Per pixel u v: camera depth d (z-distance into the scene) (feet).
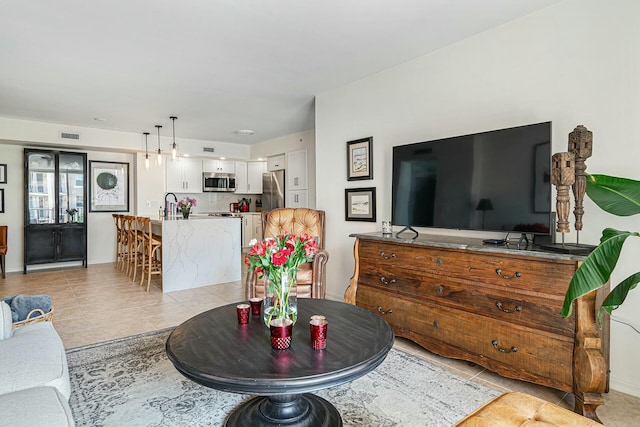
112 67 11.18
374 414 6.33
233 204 28.12
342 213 13.30
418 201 9.73
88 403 6.68
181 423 6.09
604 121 7.22
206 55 10.32
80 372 7.91
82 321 11.32
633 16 6.87
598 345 6.01
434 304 8.43
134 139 21.42
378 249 9.80
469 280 7.73
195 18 8.21
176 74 11.85
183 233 15.70
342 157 13.26
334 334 5.90
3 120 17.57
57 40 9.29
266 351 5.25
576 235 7.18
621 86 7.02
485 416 4.11
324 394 6.99
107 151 21.79
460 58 9.61
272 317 6.16
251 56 10.43
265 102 15.23
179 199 25.30
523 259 6.87
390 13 8.11
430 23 8.62
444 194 9.07
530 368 6.74
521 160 7.55
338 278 13.47
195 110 16.38
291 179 22.61
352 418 6.21
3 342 5.57
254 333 5.98
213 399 6.84
